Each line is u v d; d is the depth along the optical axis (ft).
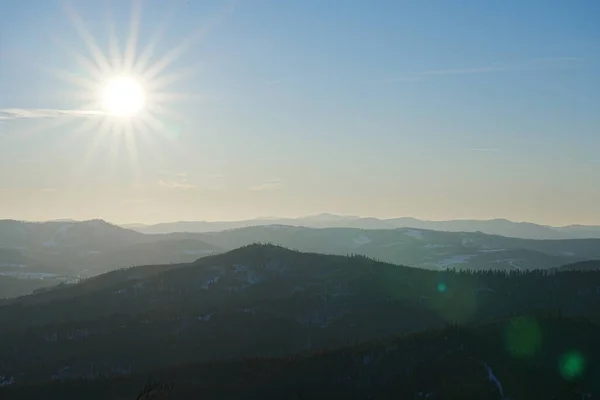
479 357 561.02
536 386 522.06
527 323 610.65
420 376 554.87
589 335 588.50
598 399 506.07
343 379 577.84
